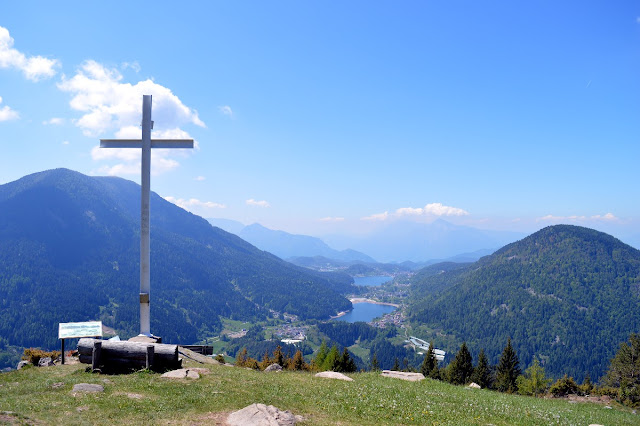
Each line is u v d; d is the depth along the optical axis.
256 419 11.45
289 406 13.73
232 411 12.73
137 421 11.38
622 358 63.34
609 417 22.16
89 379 15.88
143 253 24.08
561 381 42.94
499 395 25.06
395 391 18.77
